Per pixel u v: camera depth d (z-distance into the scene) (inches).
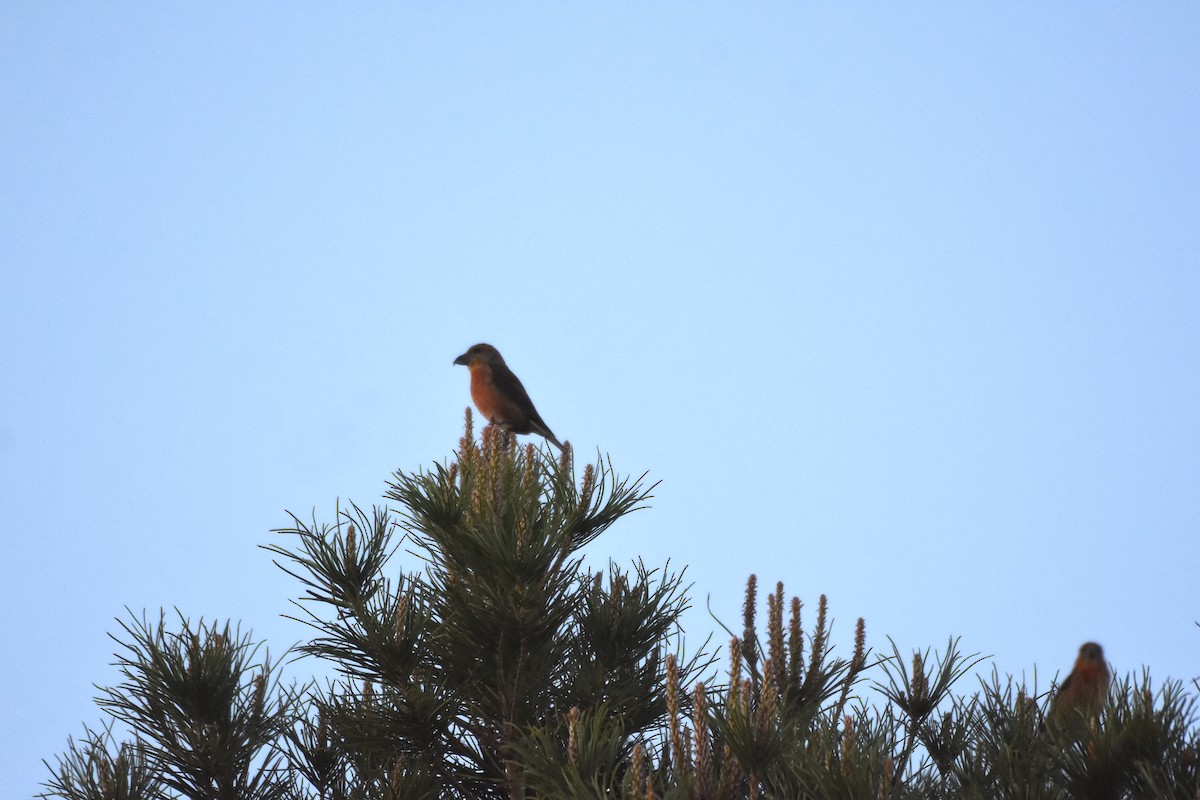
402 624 367.6
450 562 374.3
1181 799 267.9
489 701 369.1
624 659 375.6
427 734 368.8
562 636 376.2
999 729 311.7
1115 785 277.0
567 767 280.5
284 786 366.9
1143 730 275.9
